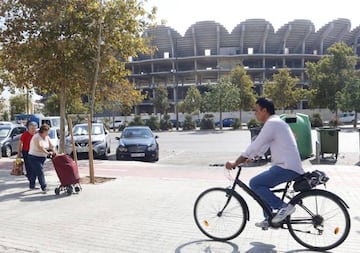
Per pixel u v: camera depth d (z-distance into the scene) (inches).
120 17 381.7
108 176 390.6
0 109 2219.5
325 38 3019.2
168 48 3011.8
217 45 2957.7
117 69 437.4
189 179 363.3
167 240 182.5
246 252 163.3
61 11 361.4
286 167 160.4
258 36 2903.5
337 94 1518.2
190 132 1439.5
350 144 721.0
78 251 170.4
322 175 159.9
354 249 162.9
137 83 3006.9
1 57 417.4
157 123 1705.2
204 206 185.2
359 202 249.0
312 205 162.9
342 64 1681.8
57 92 476.4
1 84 475.2
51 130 696.4
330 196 159.5
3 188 331.3
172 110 2728.8
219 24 2824.8
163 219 220.2
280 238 180.1
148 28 427.8
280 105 1883.6
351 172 375.2
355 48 3112.7
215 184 334.0
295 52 3085.6
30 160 308.5
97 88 476.4
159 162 541.6
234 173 393.1
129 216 228.2
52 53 384.5
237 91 1608.0
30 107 2500.0
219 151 675.4
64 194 299.3
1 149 655.8
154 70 3016.7
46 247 176.4
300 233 166.4
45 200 278.8
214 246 172.2
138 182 350.6
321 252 161.8
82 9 379.6
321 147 489.7
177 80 2738.7
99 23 366.9
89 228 204.8
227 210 179.8
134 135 594.9
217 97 1561.3
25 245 179.6
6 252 170.1
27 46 378.6
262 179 165.8
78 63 383.9
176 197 281.4
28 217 230.2
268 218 166.1
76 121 1149.7
